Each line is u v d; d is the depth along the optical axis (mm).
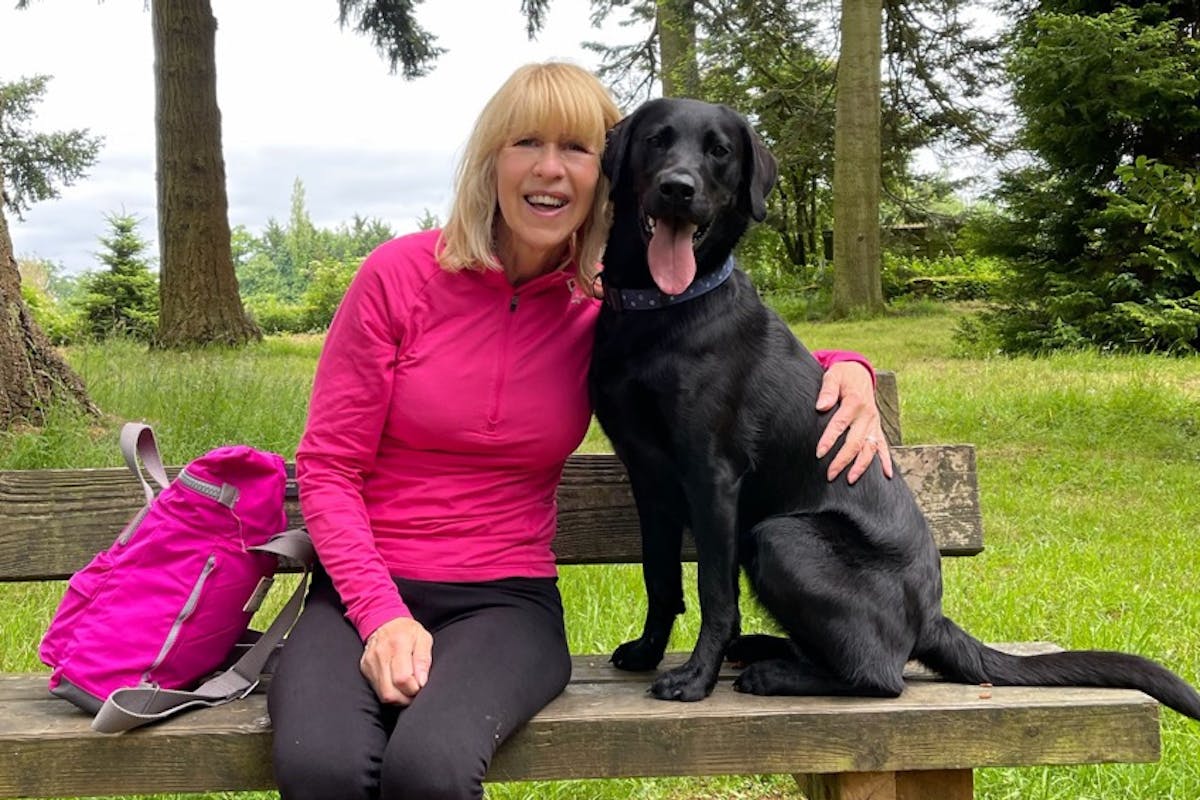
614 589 3990
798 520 2168
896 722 1925
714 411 2145
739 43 23266
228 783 1871
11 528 2447
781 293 27797
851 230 19609
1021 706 1938
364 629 1961
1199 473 6836
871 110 19359
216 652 2045
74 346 10844
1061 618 3941
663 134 2227
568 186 2166
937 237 27766
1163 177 7453
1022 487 6523
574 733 1902
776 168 2398
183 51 14250
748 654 2414
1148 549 5102
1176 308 11992
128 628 1951
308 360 12664
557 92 2123
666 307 2186
